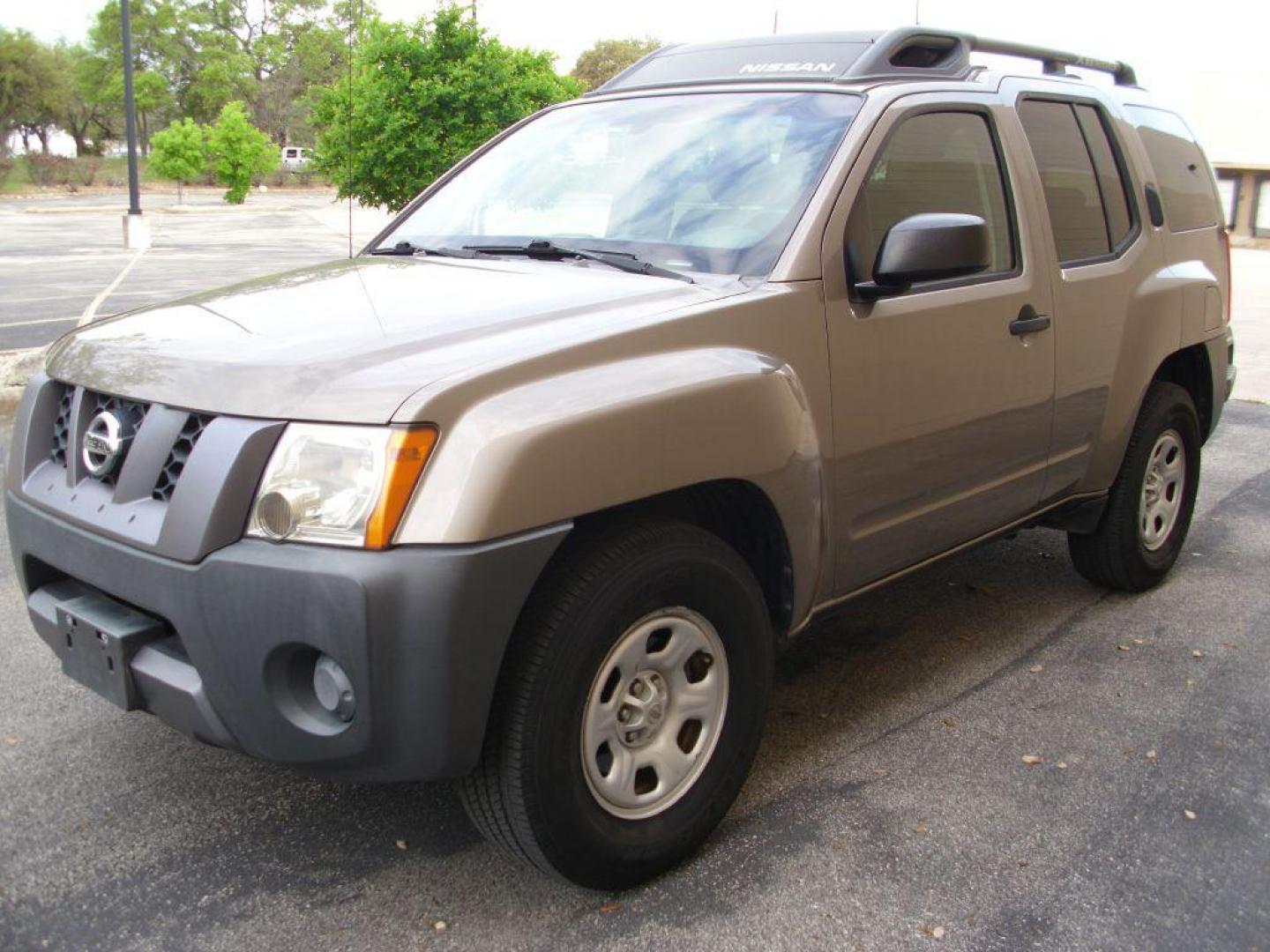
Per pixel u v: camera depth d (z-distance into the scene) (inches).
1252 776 130.0
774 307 114.0
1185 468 187.5
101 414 103.0
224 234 1159.6
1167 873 111.2
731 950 99.1
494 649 90.6
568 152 147.6
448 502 88.2
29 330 438.0
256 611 89.4
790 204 122.6
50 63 2938.0
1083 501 167.6
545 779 95.8
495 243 138.3
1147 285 170.4
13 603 174.1
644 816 106.0
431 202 156.2
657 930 101.5
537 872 110.0
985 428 139.7
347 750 90.7
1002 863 112.3
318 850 113.1
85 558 99.9
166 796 122.2
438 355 96.2
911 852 113.9
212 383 95.3
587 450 94.7
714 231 124.6
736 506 115.0
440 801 122.6
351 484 88.4
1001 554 206.1
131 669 98.6
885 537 129.8
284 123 3715.6
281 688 91.5
